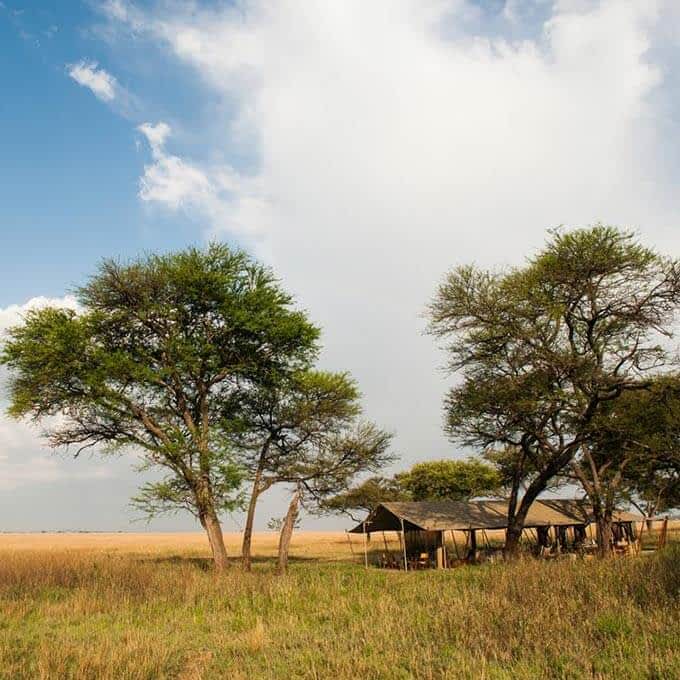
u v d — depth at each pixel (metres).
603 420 31.59
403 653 10.41
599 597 12.88
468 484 63.34
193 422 32.81
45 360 28.80
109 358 29.19
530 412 32.03
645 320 29.95
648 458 33.53
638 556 22.47
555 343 31.52
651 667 8.72
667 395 30.84
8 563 23.64
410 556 42.09
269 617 14.81
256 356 33.94
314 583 19.89
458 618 12.16
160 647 11.41
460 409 35.12
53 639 12.62
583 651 9.59
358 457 37.38
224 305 31.70
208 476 29.94
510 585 15.38
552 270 30.11
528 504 35.59
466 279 32.19
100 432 31.59
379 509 41.69
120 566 23.23
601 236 28.69
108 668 9.92
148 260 31.56
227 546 73.31
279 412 36.38
